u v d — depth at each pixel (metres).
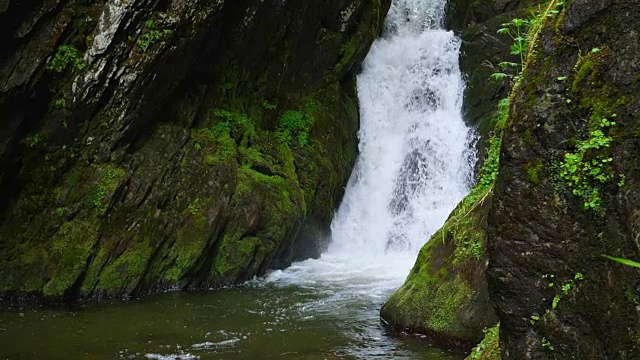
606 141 3.04
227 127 12.39
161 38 10.32
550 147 3.25
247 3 11.90
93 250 10.33
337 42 14.75
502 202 3.44
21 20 9.70
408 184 15.76
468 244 7.73
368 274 12.23
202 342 7.89
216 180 11.57
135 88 10.44
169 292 10.87
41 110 10.27
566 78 3.22
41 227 10.27
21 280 10.00
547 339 3.31
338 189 15.02
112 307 9.78
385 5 16.81
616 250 2.99
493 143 7.81
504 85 15.71
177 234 11.08
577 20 3.19
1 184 10.16
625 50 3.04
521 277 3.39
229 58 12.45
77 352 7.47
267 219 12.02
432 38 17.39
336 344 7.70
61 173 10.48
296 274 12.30
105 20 10.04
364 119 16.44
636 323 2.90
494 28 16.55
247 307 9.74
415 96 16.89
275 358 7.22
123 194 10.71
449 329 7.53
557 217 3.23
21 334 8.23
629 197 2.95
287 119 13.98
